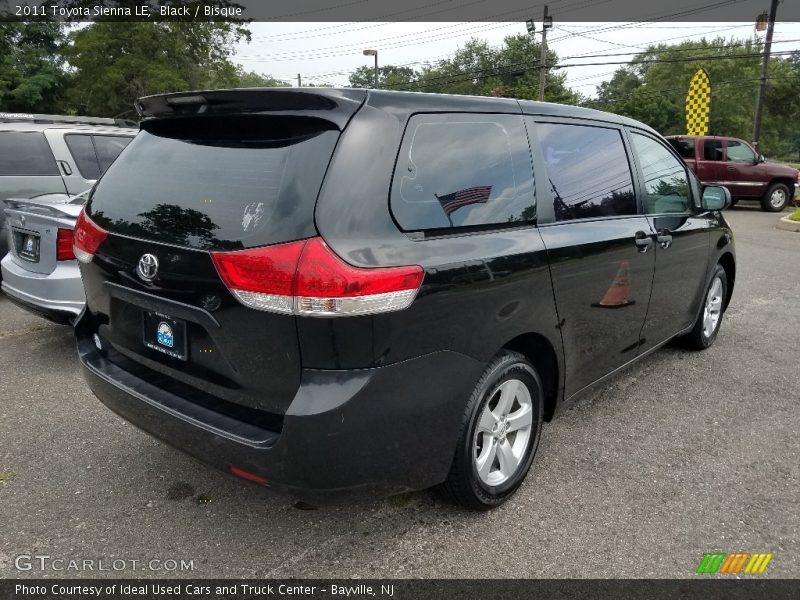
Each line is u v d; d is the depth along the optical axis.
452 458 2.55
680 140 17.72
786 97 52.00
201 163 2.51
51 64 26.66
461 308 2.42
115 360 2.88
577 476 3.22
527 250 2.74
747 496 3.06
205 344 2.38
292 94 2.28
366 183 2.21
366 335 2.14
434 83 52.25
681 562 2.57
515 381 2.82
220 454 2.30
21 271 4.57
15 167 6.16
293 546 2.63
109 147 6.90
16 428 3.61
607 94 66.44
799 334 5.76
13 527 2.71
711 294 5.05
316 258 2.08
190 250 2.30
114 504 2.90
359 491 2.29
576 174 3.26
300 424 2.12
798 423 3.89
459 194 2.55
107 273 2.72
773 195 18.00
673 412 4.02
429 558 2.57
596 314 3.30
